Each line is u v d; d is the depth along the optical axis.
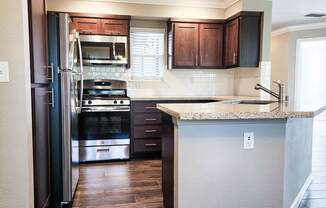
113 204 2.64
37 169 2.07
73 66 2.77
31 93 1.98
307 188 3.01
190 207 1.91
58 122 2.54
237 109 1.99
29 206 1.86
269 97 4.19
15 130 1.80
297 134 2.48
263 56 4.23
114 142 4.11
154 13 4.45
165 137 2.38
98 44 4.19
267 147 1.99
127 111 4.13
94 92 4.51
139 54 4.80
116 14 4.30
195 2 4.53
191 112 1.77
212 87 5.03
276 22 6.07
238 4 4.23
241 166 1.96
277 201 2.05
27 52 1.84
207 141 1.89
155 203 2.66
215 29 4.65
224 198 1.95
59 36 2.49
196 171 1.89
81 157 4.02
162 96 4.70
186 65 4.60
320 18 5.62
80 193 2.90
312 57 7.65
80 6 4.23
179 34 4.54
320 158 4.23
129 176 3.44
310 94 7.75
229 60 4.54
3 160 1.81
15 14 1.76
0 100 1.78
